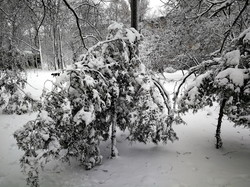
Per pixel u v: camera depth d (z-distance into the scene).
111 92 4.28
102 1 8.45
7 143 5.79
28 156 3.61
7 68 8.52
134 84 4.58
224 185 3.53
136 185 3.68
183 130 6.09
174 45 9.62
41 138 3.62
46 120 3.67
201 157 4.52
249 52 3.96
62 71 4.01
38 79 15.61
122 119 4.73
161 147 5.07
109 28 4.65
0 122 7.44
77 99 3.86
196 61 11.06
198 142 5.25
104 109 4.16
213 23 8.15
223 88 3.69
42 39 26.19
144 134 4.55
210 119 6.99
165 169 4.11
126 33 4.64
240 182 3.57
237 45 4.06
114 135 4.66
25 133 3.62
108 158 4.70
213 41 8.80
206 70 4.74
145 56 10.96
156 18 11.56
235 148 4.87
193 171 4.00
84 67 4.14
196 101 4.44
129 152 4.92
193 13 8.12
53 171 4.33
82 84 3.81
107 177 3.99
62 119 3.74
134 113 4.45
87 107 3.87
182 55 10.46
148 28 12.23
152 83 4.68
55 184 3.88
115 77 4.39
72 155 4.05
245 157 4.41
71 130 3.79
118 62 4.48
